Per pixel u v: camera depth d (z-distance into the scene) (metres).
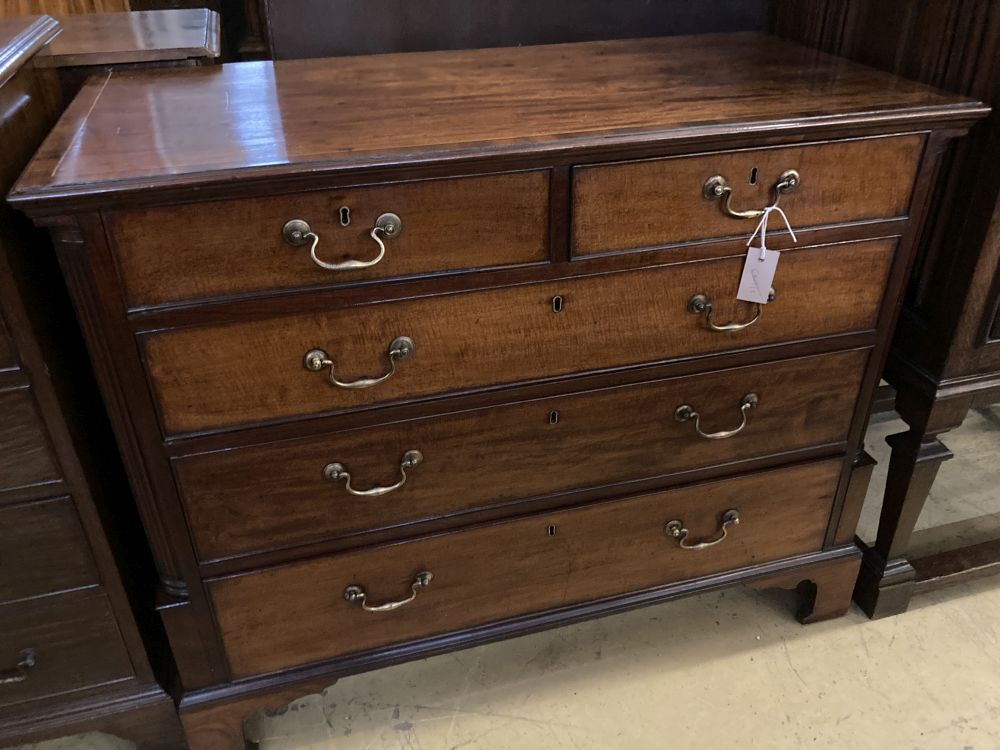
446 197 0.95
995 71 1.09
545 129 0.99
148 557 1.29
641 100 1.11
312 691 1.26
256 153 0.92
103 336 0.93
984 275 1.18
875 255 1.17
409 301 1.01
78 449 1.02
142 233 0.88
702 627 1.51
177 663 1.18
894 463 1.40
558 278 1.05
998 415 2.04
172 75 1.24
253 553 1.13
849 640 1.48
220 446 1.04
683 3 1.54
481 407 1.11
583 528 1.27
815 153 1.06
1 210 0.88
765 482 1.33
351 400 1.05
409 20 1.44
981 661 1.44
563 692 1.39
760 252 1.10
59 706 1.20
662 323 1.13
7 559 1.05
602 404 1.17
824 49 1.39
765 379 1.23
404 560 1.21
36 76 1.10
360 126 1.01
